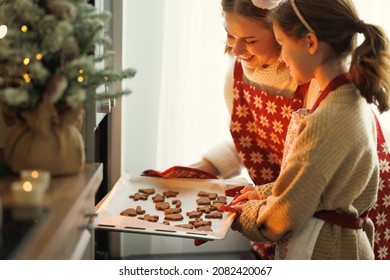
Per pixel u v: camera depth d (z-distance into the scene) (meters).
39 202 1.03
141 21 2.65
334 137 1.56
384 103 1.58
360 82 1.56
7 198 1.09
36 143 1.22
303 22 1.60
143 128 2.73
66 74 1.20
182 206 1.96
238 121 2.17
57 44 1.18
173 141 2.71
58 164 1.24
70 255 1.16
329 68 1.63
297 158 1.58
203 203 1.98
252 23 1.84
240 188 2.09
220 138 2.74
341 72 1.64
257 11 1.82
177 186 2.13
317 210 1.64
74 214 1.07
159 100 2.72
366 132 1.61
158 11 2.65
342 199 1.61
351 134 1.57
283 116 2.03
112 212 1.86
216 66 2.69
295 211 1.58
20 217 1.00
